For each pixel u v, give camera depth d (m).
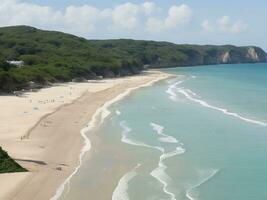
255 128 50.47
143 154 38.75
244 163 35.91
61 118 55.34
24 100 70.75
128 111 63.22
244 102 75.19
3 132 44.88
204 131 48.72
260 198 28.02
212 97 82.94
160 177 32.28
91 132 47.72
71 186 29.80
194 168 34.59
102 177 32.06
